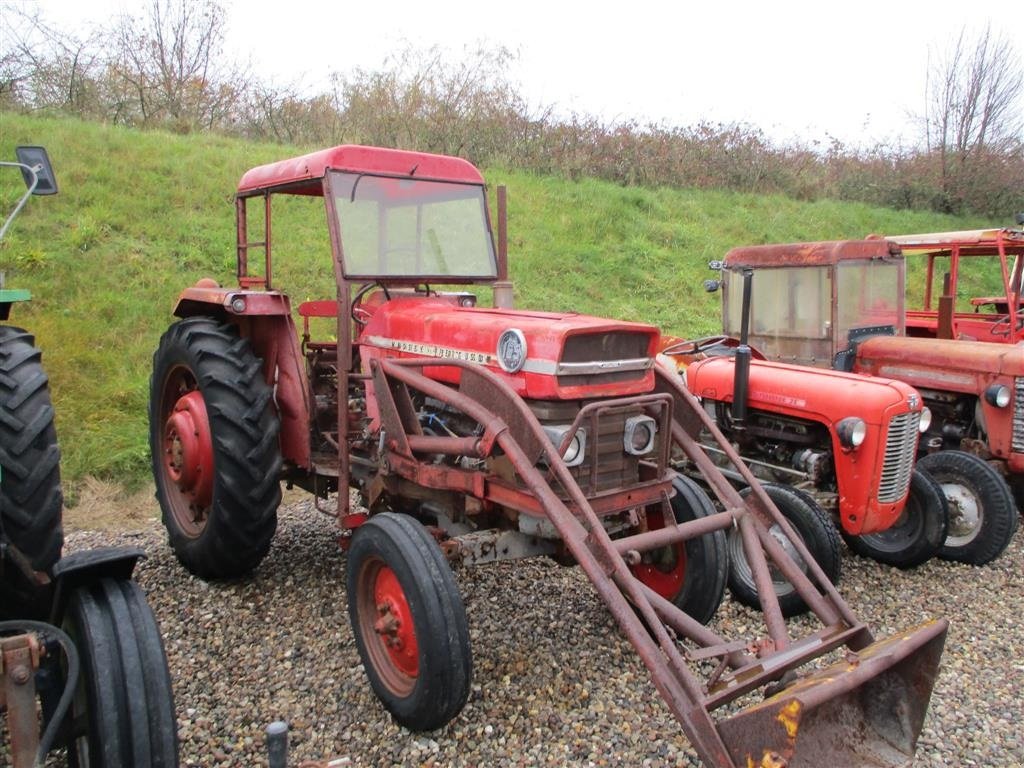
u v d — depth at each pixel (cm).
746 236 1330
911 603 427
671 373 348
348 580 318
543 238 1130
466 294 407
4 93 1246
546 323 305
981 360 523
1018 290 725
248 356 399
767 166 1656
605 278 1073
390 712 294
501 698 310
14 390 275
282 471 418
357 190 372
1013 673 351
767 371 466
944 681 342
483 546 309
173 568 432
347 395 366
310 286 823
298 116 1404
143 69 1423
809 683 234
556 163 1434
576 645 353
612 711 303
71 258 763
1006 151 1842
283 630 361
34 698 198
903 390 423
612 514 323
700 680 327
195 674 323
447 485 322
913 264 1376
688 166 1560
